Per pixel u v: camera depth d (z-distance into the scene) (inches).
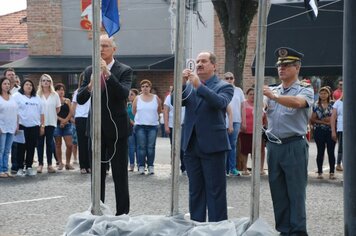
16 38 1263.5
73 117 540.4
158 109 514.3
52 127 515.5
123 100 280.5
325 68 772.0
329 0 813.9
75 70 992.2
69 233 236.1
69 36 1037.2
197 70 267.6
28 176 494.9
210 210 261.7
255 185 222.8
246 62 922.7
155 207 353.4
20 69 998.4
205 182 263.6
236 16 609.6
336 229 302.0
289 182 257.0
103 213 252.5
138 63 978.7
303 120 256.7
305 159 257.8
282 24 812.6
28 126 492.4
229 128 471.8
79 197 389.7
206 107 260.2
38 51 1043.3
